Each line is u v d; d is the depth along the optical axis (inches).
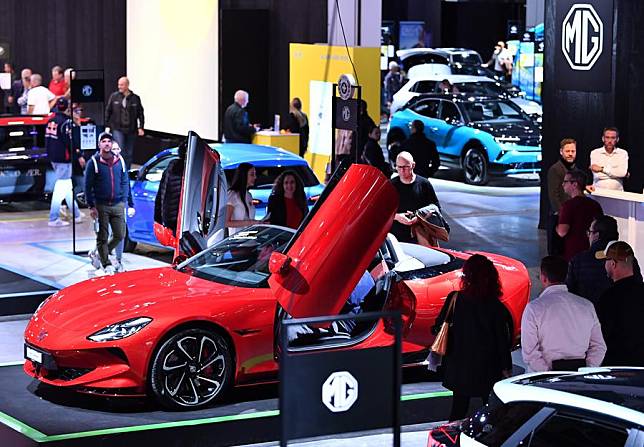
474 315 319.0
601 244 390.3
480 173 906.7
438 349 321.7
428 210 470.9
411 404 372.5
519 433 215.5
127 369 360.2
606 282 387.2
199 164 429.7
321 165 852.6
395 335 228.8
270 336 374.0
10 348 450.3
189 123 986.1
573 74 618.5
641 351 326.6
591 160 577.3
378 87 826.8
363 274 350.9
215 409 370.0
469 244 670.5
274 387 398.6
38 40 1096.2
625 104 656.4
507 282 414.3
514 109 949.8
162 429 335.9
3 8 1082.7
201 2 956.0
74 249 645.3
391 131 997.8
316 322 225.5
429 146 766.5
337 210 323.6
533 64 1353.3
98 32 1107.9
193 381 366.6
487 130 903.7
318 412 223.6
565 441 209.8
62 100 727.7
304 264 324.2
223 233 451.2
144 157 1034.7
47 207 818.2
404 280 397.4
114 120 868.6
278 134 842.8
